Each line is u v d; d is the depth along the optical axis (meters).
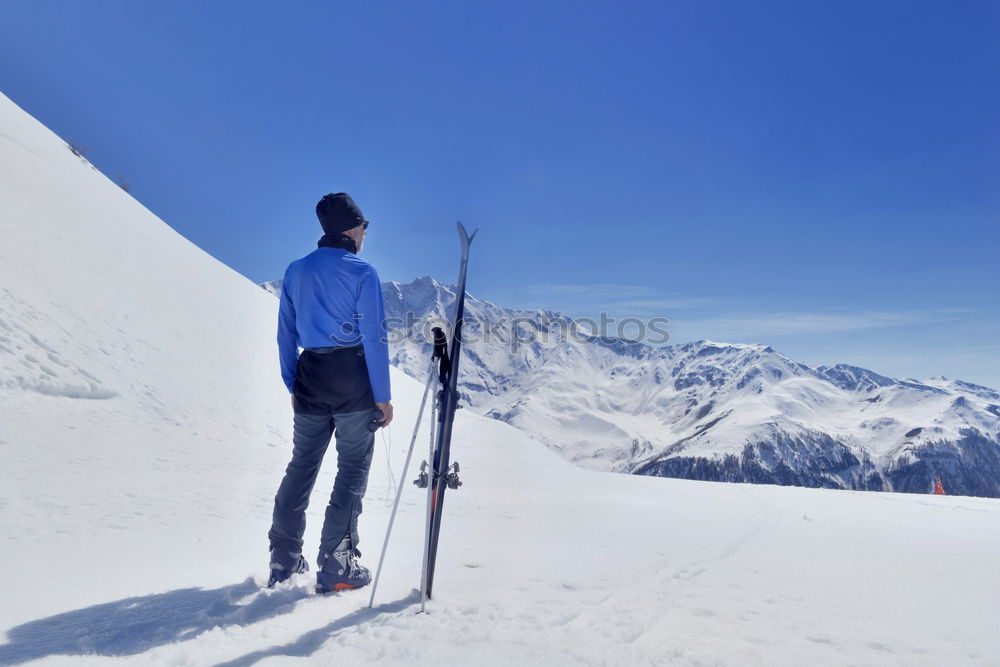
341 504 2.83
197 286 21.03
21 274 13.39
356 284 2.84
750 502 8.39
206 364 15.17
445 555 3.61
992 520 7.33
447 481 2.62
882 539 4.83
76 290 14.43
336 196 3.03
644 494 8.73
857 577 3.22
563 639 2.05
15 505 4.16
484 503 6.13
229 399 13.97
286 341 3.05
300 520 2.91
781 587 2.96
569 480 10.37
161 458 7.63
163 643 2.01
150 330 15.04
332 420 2.94
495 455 15.83
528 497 6.93
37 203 17.39
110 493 4.95
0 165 18.11
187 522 4.21
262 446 11.25
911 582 3.12
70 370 11.13
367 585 2.85
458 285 2.71
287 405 15.91
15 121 25.50
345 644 1.98
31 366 10.59
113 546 3.41
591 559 3.56
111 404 10.88
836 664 1.88
